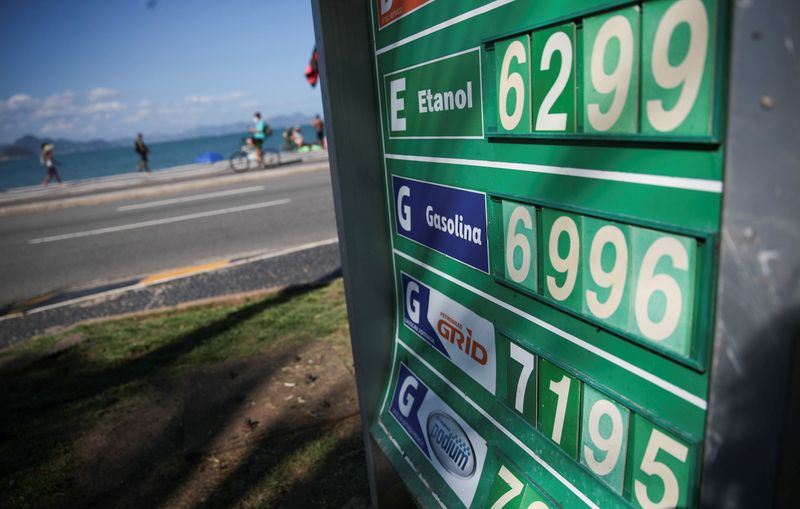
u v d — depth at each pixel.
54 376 3.48
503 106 1.16
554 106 1.02
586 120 0.95
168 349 3.72
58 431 2.84
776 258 0.67
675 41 0.76
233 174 15.92
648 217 0.86
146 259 6.70
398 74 1.57
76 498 2.35
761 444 0.73
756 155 0.67
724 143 0.71
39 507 2.31
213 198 11.37
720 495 0.79
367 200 1.82
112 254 7.10
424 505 1.63
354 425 2.66
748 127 0.67
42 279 6.25
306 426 2.66
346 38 1.68
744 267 0.70
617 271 0.94
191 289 5.18
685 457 0.86
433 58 1.38
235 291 4.98
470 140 1.31
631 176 0.88
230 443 2.60
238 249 6.76
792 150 0.63
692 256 0.79
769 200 0.66
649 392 0.92
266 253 6.43
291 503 2.19
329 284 4.79
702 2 0.71
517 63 1.09
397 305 1.90
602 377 1.03
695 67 0.74
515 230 1.20
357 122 1.75
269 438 2.62
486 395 1.43
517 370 1.28
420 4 1.39
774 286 0.68
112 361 3.62
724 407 0.76
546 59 1.01
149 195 13.36
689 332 0.81
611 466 1.04
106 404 3.06
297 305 4.30
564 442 1.16
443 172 1.45
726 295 0.73
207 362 3.45
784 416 0.70
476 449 1.48
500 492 1.37
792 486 0.74
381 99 1.71
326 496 2.21
